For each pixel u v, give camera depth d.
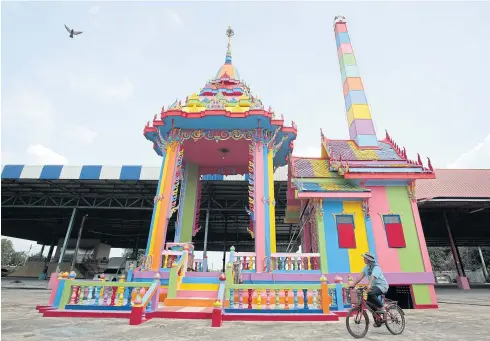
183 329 7.03
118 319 8.26
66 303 9.13
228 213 35.03
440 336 6.43
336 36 23.20
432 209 25.34
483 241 46.78
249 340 5.96
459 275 27.62
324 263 12.48
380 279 6.95
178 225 17.11
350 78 20.19
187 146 16.67
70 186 30.33
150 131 15.47
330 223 13.27
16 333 6.36
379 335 6.53
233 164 19.03
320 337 6.27
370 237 12.95
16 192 31.67
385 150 16.72
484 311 11.10
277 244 48.72
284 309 8.86
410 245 12.97
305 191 13.41
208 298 10.38
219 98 15.88
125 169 27.78
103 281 9.39
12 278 39.62
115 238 53.78
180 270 11.82
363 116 18.44
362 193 13.32
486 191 22.20
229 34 22.16
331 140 18.36
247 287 9.19
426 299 12.16
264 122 14.80
